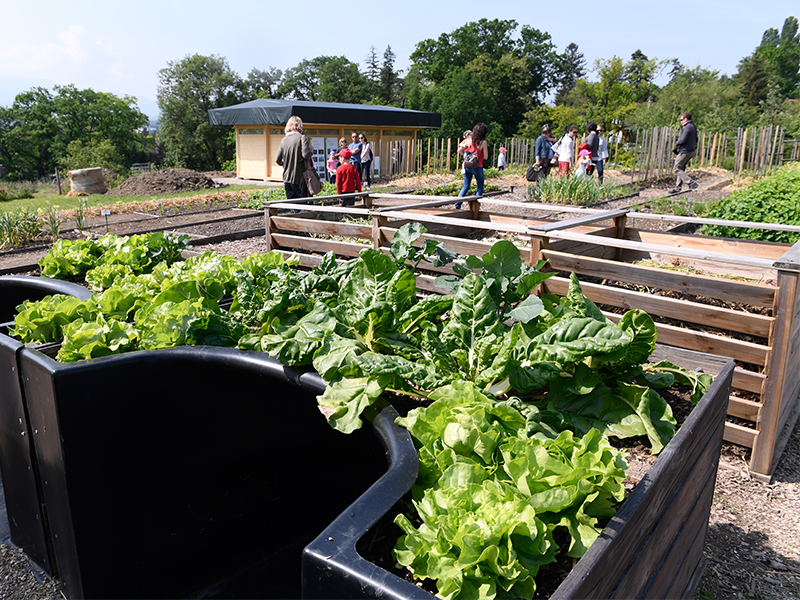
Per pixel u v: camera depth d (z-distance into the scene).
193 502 2.43
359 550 1.35
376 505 1.33
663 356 2.92
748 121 39.53
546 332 1.92
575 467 1.44
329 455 2.21
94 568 2.26
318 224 5.95
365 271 2.31
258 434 2.28
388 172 29.44
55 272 4.38
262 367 2.08
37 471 2.39
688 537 2.05
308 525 2.37
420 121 29.64
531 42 74.81
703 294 3.21
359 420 1.77
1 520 2.99
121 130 63.91
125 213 13.88
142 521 2.35
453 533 1.26
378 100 73.06
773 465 3.23
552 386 2.01
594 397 2.00
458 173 24.52
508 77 64.06
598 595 1.20
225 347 2.25
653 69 60.19
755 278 4.41
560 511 1.37
